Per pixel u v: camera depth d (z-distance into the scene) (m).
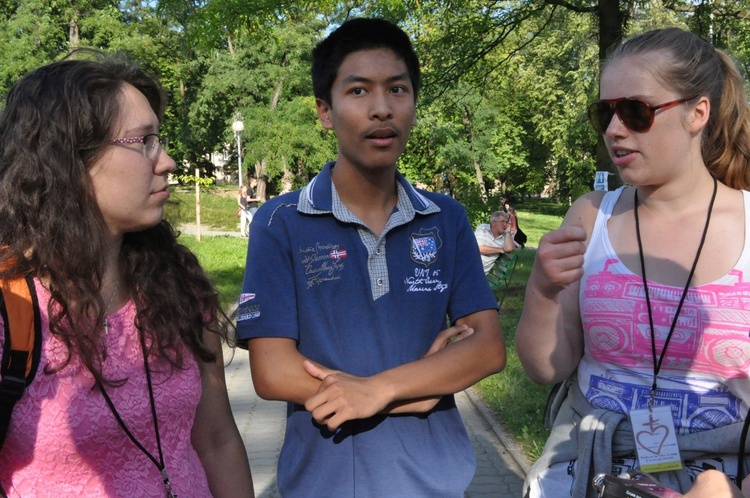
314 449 2.31
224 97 39.84
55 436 1.69
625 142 2.04
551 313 2.10
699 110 2.01
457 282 2.46
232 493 2.15
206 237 25.64
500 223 11.16
